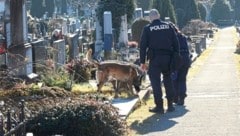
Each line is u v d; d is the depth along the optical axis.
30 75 17.47
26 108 10.45
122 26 41.56
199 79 25.17
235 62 39.56
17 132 7.79
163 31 13.34
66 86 15.95
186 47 15.22
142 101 15.38
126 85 15.46
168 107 13.82
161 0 71.44
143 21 42.72
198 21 90.88
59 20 55.50
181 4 99.31
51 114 9.46
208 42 78.81
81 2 89.00
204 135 10.71
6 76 13.24
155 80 13.40
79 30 45.50
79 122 9.33
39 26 51.47
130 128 11.31
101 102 10.02
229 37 95.94
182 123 12.09
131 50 34.38
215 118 12.65
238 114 13.16
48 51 21.33
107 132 9.50
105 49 31.42
